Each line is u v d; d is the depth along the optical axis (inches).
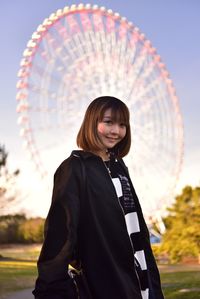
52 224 63.6
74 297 62.7
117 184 71.1
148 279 69.9
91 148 71.9
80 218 64.8
